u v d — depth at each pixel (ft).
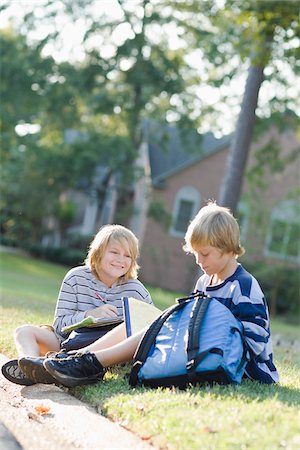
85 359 16.53
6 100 107.45
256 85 57.88
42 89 106.32
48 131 120.78
